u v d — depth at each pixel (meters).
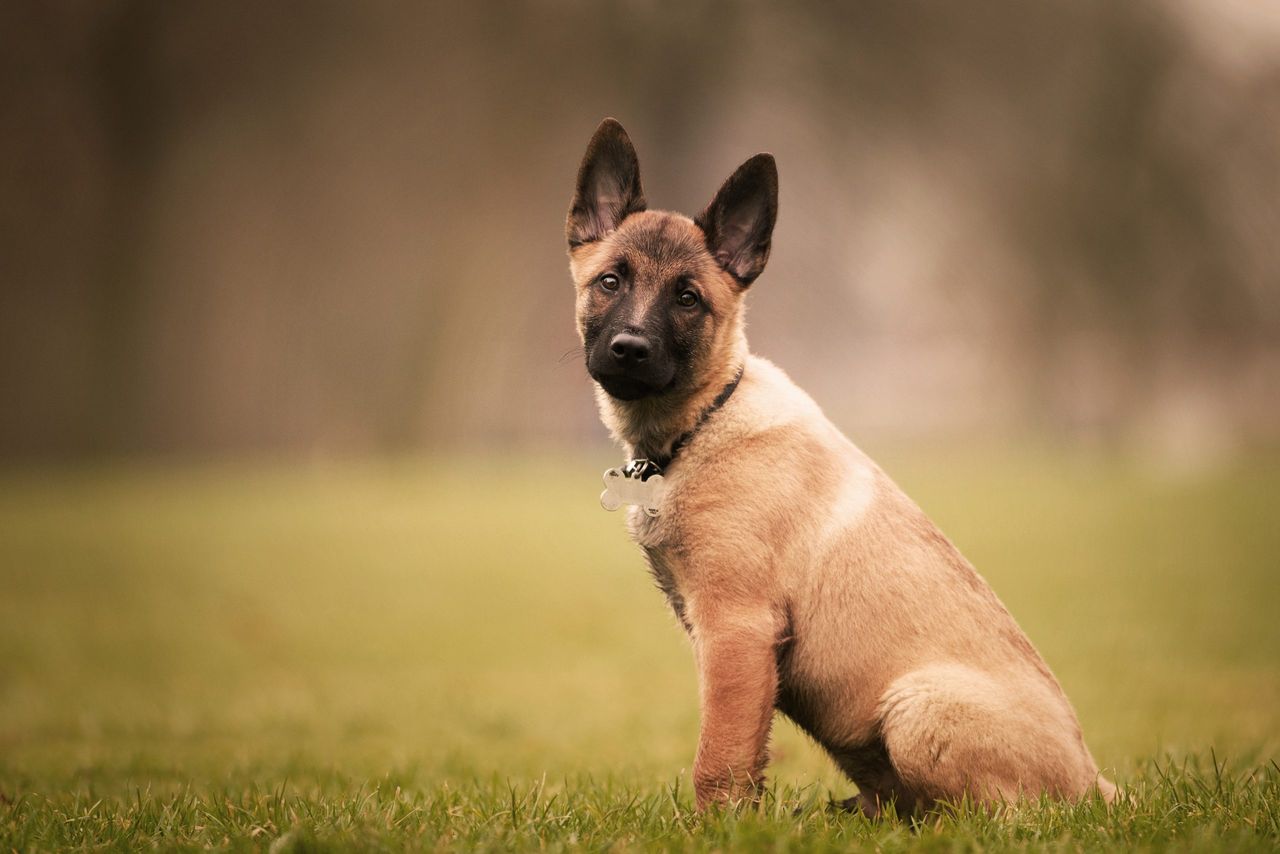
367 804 4.23
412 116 32.47
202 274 31.89
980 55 40.06
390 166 32.66
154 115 30.84
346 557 18.05
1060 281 41.06
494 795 4.53
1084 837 3.72
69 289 31.30
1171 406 40.09
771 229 4.92
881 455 37.22
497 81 33.44
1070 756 4.24
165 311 31.97
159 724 8.03
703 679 4.26
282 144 31.58
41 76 29.08
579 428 40.91
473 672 10.56
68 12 28.61
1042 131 40.03
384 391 34.41
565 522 21.91
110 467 32.75
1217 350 40.38
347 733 7.68
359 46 31.45
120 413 32.84
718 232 4.93
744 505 4.34
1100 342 40.91
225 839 3.79
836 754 4.52
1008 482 27.28
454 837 3.71
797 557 4.36
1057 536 18.75
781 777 5.84
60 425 32.69
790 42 40.81
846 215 44.53
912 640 4.33
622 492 4.52
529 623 13.24
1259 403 39.31
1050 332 41.62
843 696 4.37
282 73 31.19
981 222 42.28
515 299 36.38
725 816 3.84
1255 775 4.51
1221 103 39.47
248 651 11.81
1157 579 14.73
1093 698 8.38
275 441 34.06
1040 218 40.75
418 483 29.58
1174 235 39.62
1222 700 8.23
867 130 42.41
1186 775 4.72
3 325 31.16
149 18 29.50
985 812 3.95
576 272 5.14
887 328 47.06
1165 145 39.44
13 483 28.94
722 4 39.62
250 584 15.81
